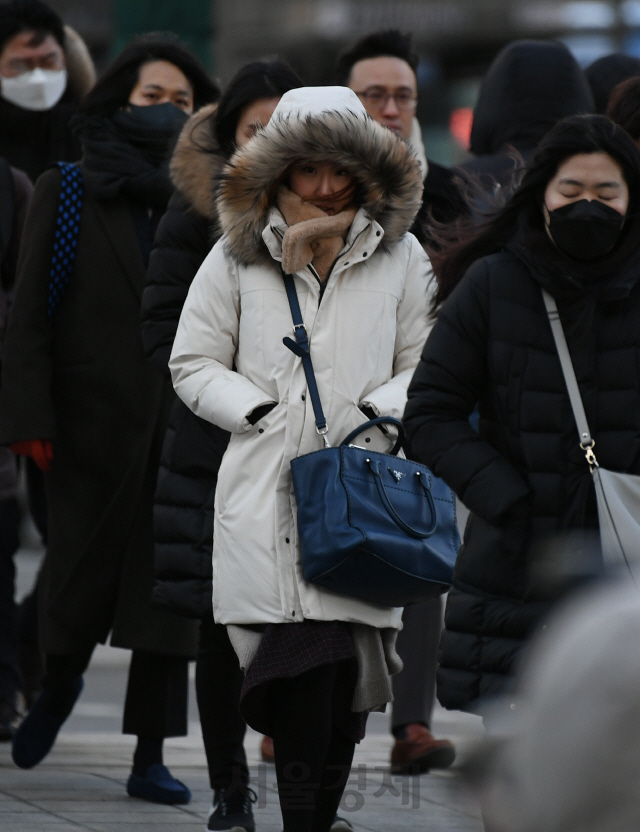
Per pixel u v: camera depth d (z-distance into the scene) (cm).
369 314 1393
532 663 409
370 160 1359
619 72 2459
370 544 1277
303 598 1313
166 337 1639
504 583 1199
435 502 1365
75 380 1888
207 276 1420
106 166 1880
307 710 1314
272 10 9688
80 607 1861
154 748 1775
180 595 1520
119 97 1909
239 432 1369
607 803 388
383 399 1372
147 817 1648
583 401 1191
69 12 9019
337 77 2303
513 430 1209
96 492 1880
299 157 1352
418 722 1970
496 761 408
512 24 9700
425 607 1988
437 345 1251
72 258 1881
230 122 1638
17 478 2162
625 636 392
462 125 8238
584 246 1170
